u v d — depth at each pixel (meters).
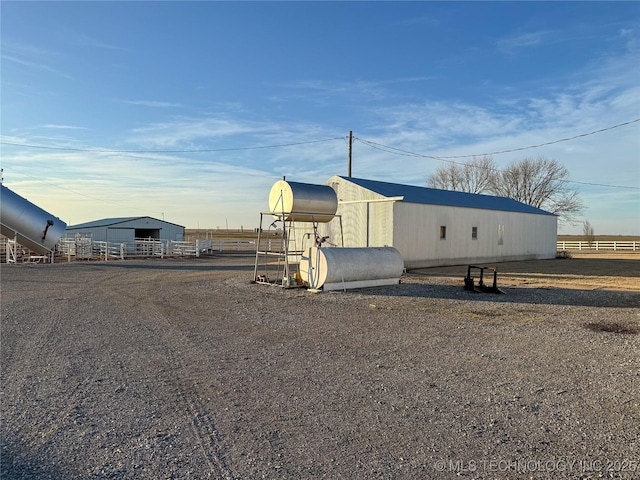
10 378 5.54
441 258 23.20
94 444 3.80
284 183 15.31
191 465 3.45
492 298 12.57
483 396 4.96
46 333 8.08
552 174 53.06
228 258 33.06
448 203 23.83
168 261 29.05
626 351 6.93
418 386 5.29
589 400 4.86
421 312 10.36
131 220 44.28
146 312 10.30
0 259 28.84
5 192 25.50
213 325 8.85
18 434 3.99
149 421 4.28
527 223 29.94
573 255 40.00
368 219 21.75
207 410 4.55
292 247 26.39
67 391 5.09
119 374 5.74
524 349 7.04
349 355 6.66
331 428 4.12
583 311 10.50
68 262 27.02
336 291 13.81
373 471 3.36
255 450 3.69
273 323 9.07
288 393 5.04
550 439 3.91
